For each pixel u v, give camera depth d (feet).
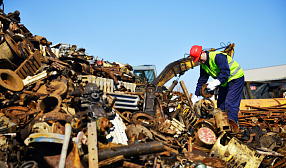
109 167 11.61
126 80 26.76
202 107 20.49
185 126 18.83
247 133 18.63
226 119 16.98
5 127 11.83
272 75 53.42
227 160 15.20
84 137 11.60
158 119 20.43
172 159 13.25
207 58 20.59
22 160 11.46
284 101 33.99
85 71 22.17
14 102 15.07
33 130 12.03
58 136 10.91
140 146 12.64
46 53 25.14
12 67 18.25
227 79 20.52
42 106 15.20
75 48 34.24
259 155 14.90
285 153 18.31
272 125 28.91
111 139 15.03
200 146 16.99
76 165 10.66
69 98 16.85
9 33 21.74
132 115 19.26
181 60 37.45
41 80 18.13
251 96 47.29
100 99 16.10
